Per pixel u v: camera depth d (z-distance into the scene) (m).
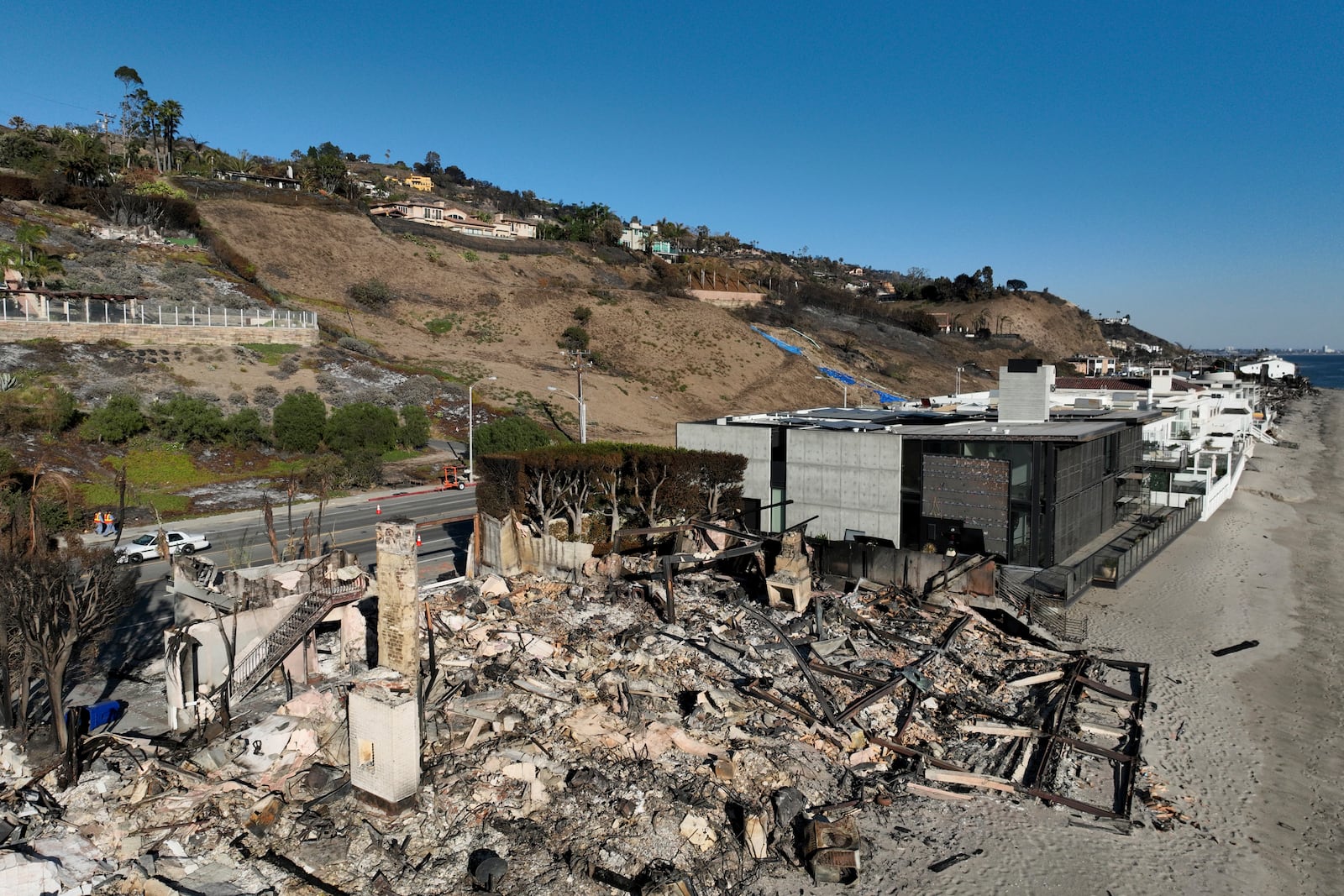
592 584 33.94
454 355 99.62
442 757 20.14
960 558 35.16
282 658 22.42
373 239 130.25
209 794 18.28
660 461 41.06
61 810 17.55
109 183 112.69
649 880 16.48
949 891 17.62
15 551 21.95
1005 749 23.83
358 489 60.69
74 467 52.62
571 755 20.72
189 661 21.34
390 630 20.48
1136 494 50.81
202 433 61.22
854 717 24.23
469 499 58.38
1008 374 46.59
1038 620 33.06
